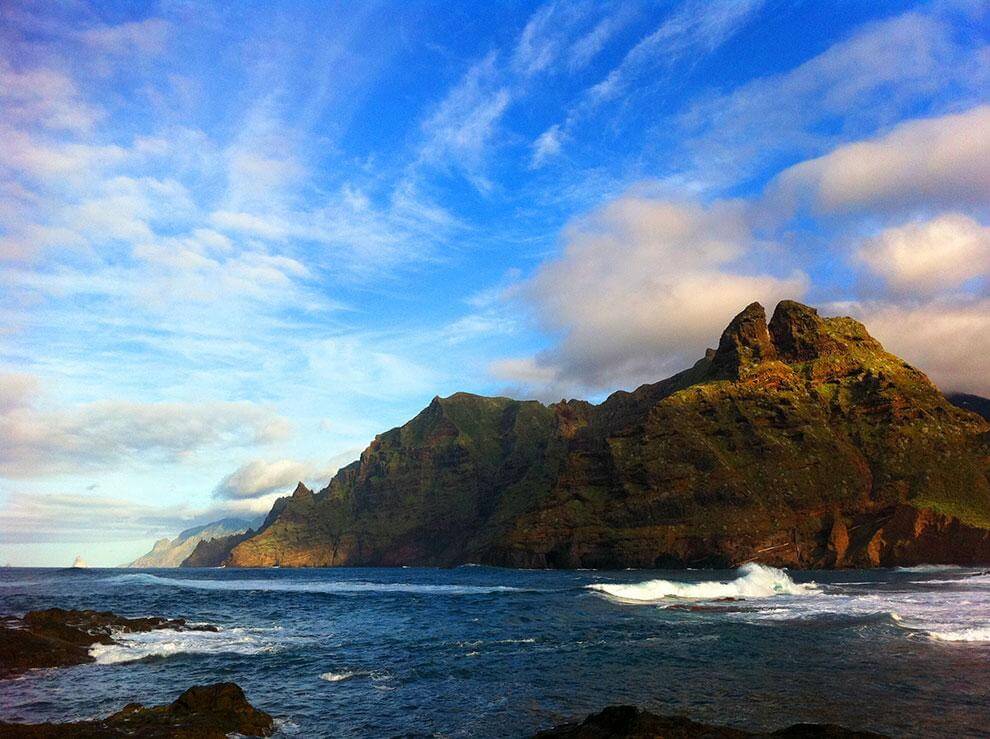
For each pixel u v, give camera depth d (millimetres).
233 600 63219
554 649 30859
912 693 21250
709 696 21359
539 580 115562
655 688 22625
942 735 16875
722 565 161125
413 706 20812
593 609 48875
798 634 33906
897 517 158125
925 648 29234
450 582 115438
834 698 20766
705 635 34250
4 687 23922
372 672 26047
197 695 19031
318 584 108625
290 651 30969
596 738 15008
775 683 22953
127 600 63000
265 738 17547
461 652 30359
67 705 21469
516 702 21141
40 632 32344
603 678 24359
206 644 33062
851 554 156875
